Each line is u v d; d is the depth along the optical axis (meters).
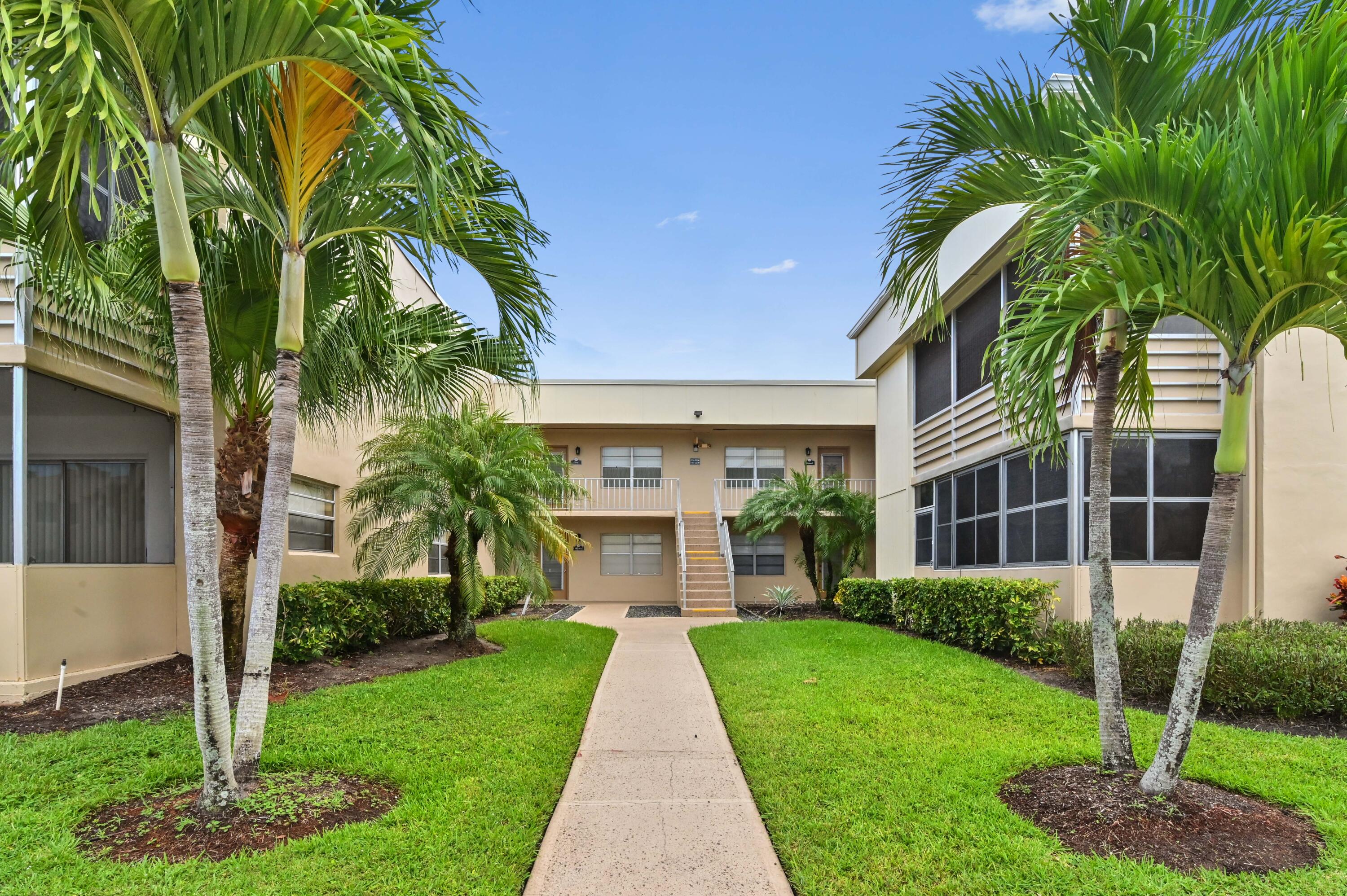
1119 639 6.82
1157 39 4.23
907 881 3.47
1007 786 4.54
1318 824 3.85
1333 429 8.33
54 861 3.54
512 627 12.04
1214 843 3.67
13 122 3.13
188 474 4.00
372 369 8.30
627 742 5.89
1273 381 8.38
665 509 20.06
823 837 3.95
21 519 6.68
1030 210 4.81
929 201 5.38
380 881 3.43
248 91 4.36
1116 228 4.22
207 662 4.02
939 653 9.00
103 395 7.70
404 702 6.59
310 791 4.44
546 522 10.38
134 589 7.88
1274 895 3.21
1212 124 4.18
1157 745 5.21
